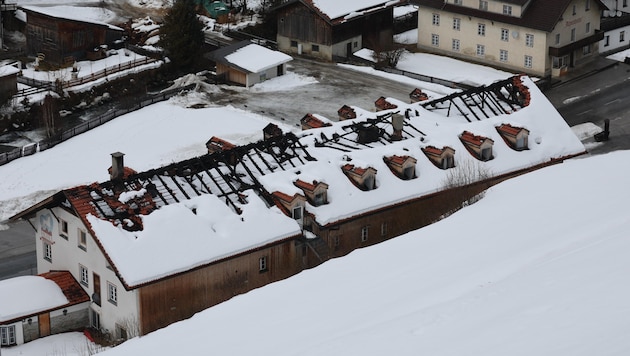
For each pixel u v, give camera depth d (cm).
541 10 10794
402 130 7225
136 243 5831
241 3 12569
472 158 7125
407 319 4294
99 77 10412
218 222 6097
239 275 6122
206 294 6016
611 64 11219
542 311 3922
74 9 12444
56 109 9575
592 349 3366
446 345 3828
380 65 11125
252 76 10531
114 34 11194
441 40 11525
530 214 6012
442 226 6069
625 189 6244
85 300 6175
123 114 9812
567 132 7638
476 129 7300
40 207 6319
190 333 4969
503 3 10894
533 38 10819
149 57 11012
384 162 6850
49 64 10762
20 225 7944
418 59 11400
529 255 5175
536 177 6844
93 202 6038
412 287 5003
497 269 4991
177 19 10812
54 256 6469
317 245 6275
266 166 6656
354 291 5112
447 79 10806
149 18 12025
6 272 7238
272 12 11550
